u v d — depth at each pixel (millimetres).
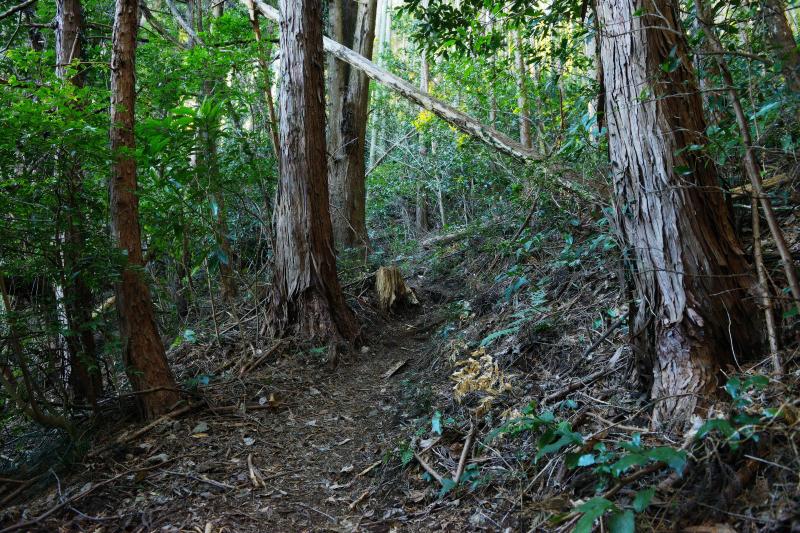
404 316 6984
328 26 10570
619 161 2840
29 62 4457
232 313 6594
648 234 2689
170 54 7691
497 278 5879
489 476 2773
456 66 10430
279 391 4664
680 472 1842
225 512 2893
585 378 3316
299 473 3371
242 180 6211
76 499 2963
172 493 3064
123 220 3896
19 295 3678
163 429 3777
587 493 2283
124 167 3910
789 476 1828
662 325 2631
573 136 4879
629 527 1771
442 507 2725
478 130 6410
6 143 3209
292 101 5895
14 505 3037
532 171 5734
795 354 2320
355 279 7609
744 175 3006
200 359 5422
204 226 5812
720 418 2148
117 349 3814
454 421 3457
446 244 9414
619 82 2787
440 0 5840
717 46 2311
